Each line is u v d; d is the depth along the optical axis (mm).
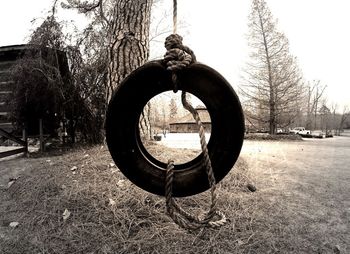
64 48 7949
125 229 2625
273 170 5258
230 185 3766
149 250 2344
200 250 2344
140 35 4875
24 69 7258
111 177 3580
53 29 7688
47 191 3494
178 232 2574
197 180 1735
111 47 4902
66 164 4406
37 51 7590
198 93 1691
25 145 7250
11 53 9906
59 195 3338
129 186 3309
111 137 1744
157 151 4395
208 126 24562
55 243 2502
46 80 7340
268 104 21984
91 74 8148
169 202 1690
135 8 4836
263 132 24078
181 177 1744
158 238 2496
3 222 2959
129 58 4762
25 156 6867
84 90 8188
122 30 4836
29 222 2896
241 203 3242
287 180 4562
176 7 1836
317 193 3887
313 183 4430
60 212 2998
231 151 1696
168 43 1694
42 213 3037
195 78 1668
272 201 3461
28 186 3799
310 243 2492
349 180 4703
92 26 8359
